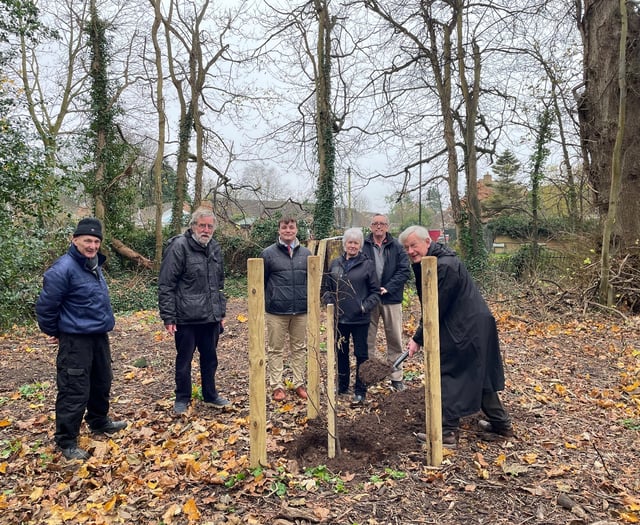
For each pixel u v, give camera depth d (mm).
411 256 4168
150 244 20844
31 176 10102
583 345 7973
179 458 3986
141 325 10445
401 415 4734
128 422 4848
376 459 3986
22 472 3967
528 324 9789
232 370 6543
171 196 24797
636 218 11344
